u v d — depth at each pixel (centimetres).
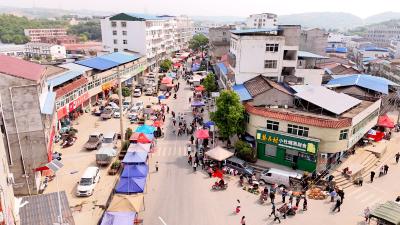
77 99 5912
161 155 4575
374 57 13062
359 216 3225
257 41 5328
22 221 2450
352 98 4638
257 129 4284
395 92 6719
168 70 10981
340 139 3894
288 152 4169
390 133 5472
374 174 4034
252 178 3809
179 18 17975
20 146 3269
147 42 10712
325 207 3375
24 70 3550
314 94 4572
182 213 3231
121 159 4341
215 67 9200
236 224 3075
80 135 5184
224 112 4406
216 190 3681
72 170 4009
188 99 7644
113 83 7656
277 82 5481
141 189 3241
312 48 9125
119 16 10481
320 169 4022
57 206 2642
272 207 3266
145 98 7662
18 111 3198
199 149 4716
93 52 13788
